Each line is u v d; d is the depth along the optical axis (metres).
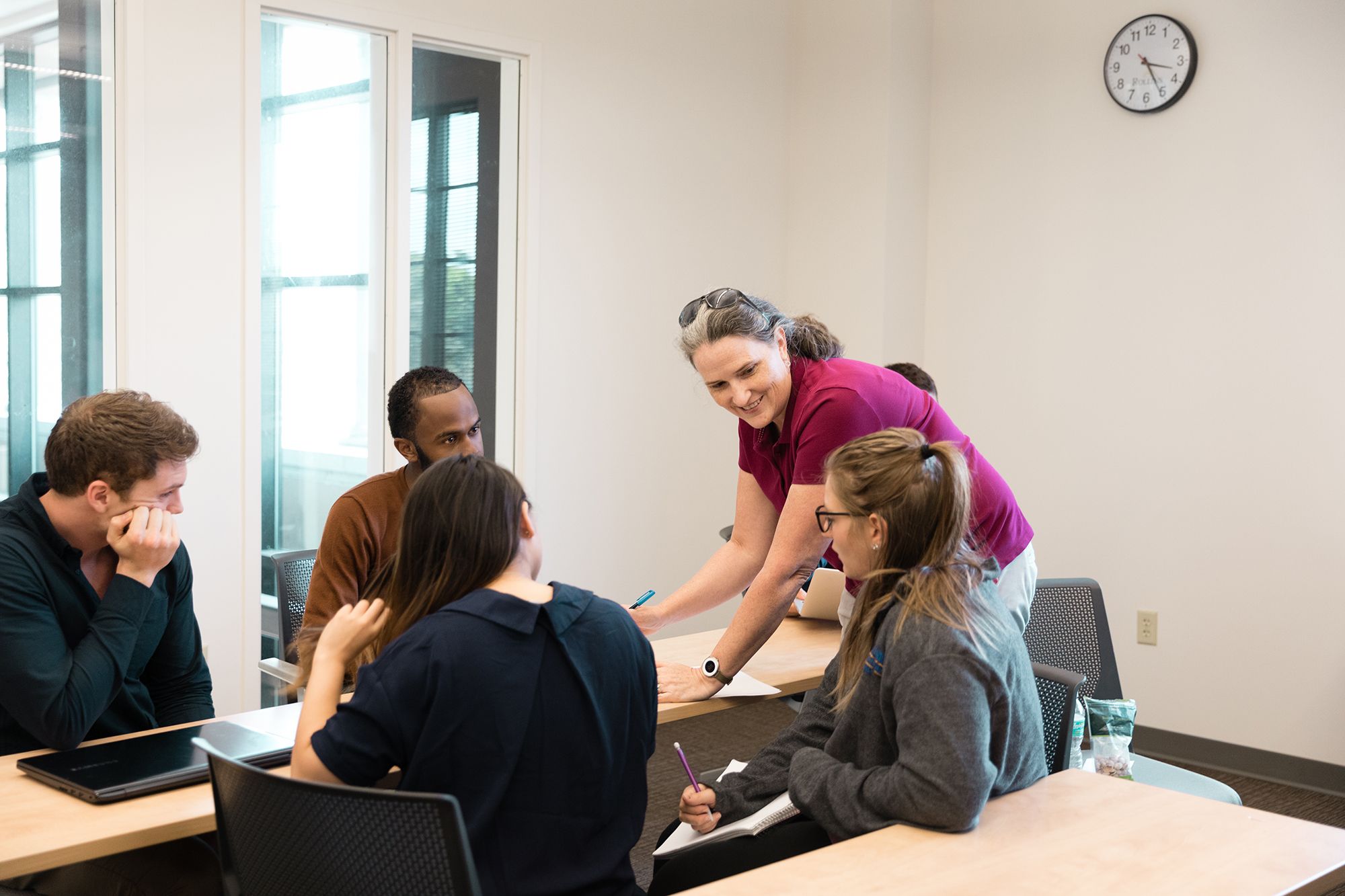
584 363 4.48
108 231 3.42
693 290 4.79
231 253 3.60
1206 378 4.04
